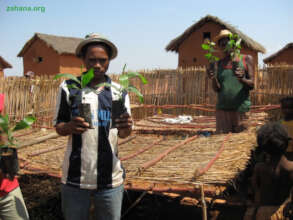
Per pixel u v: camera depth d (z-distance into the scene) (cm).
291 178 239
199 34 1440
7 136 209
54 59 1939
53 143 419
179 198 393
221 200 363
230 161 296
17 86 692
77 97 202
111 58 219
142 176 278
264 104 757
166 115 769
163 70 867
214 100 809
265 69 751
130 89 215
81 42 204
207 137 418
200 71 825
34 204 339
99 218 212
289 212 228
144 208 383
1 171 223
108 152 202
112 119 205
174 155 345
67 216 205
